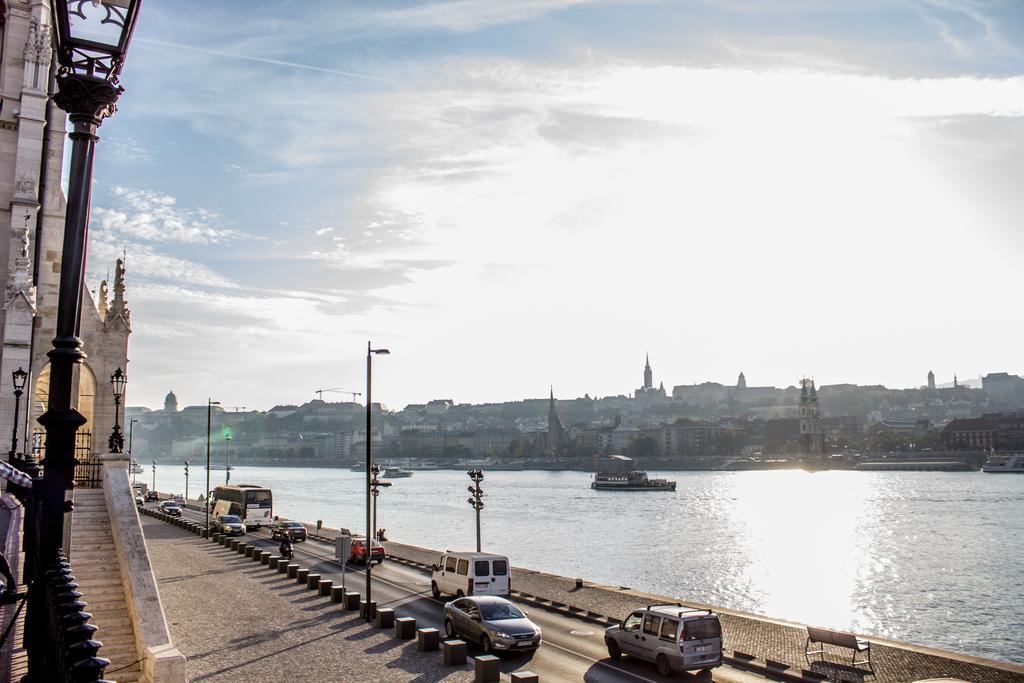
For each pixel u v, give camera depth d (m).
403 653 28.66
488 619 29.05
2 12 37.50
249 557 57.16
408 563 55.75
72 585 8.66
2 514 20.11
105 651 23.05
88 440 43.06
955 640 52.31
